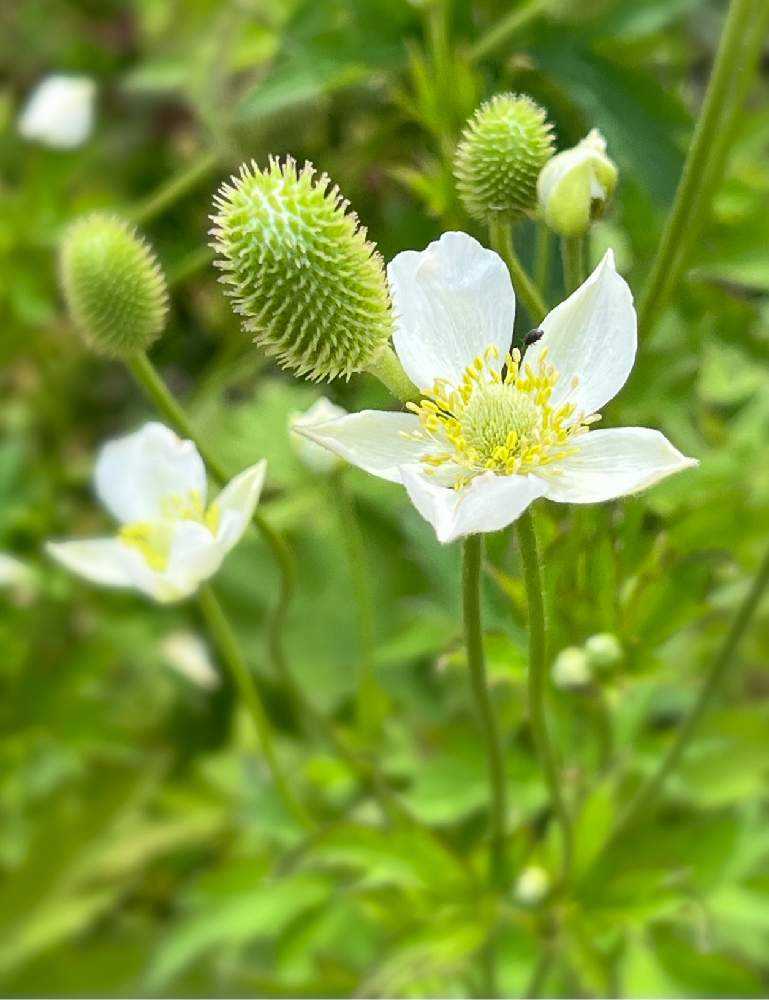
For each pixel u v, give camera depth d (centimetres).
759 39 14
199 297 21
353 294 12
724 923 19
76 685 26
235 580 26
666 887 16
